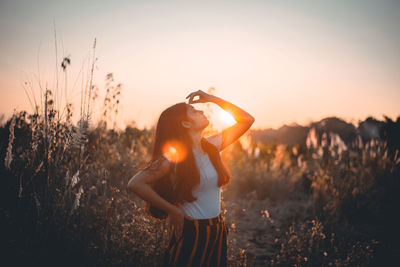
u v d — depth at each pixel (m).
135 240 2.49
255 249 3.67
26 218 2.46
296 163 7.83
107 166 3.88
